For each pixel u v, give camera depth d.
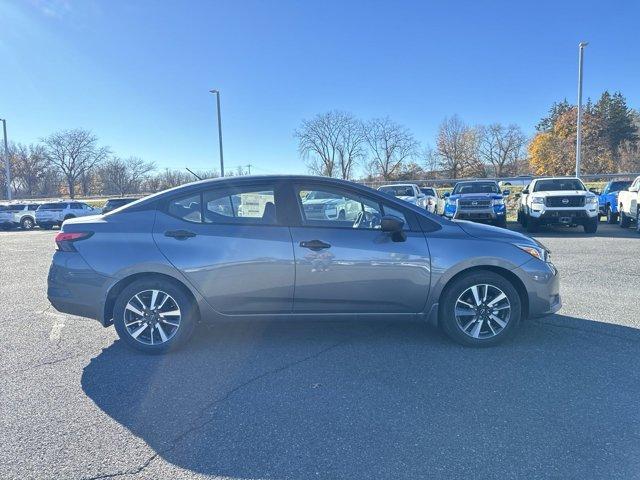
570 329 5.09
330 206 4.59
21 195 79.00
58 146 71.44
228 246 4.44
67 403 3.58
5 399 3.66
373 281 4.47
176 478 2.67
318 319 4.58
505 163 73.94
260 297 4.47
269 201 4.57
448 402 3.50
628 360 4.22
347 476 2.67
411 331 5.11
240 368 4.20
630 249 11.14
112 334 5.27
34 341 5.05
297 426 3.21
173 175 74.25
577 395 3.57
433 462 2.78
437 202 23.34
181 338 4.52
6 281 8.85
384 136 57.12
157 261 4.41
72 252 4.46
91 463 2.82
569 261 9.44
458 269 4.48
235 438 3.07
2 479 2.67
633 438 2.99
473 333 4.56
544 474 2.65
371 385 3.81
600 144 55.59
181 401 3.60
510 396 3.57
